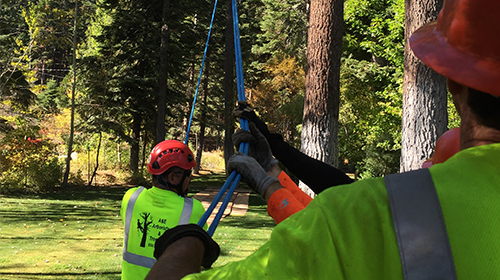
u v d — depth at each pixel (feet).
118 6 91.61
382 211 1.97
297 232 2.04
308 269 1.99
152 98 91.71
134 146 94.07
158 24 85.81
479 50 2.10
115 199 61.98
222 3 116.06
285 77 104.01
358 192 2.06
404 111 19.48
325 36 23.94
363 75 68.13
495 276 1.77
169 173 9.43
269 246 2.16
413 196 1.95
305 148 24.30
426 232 1.86
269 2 120.37
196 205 9.32
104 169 101.65
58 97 122.83
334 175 4.61
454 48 2.18
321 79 24.07
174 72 94.89
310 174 4.60
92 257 27.14
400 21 56.59
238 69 5.76
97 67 86.94
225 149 78.33
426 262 1.83
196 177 110.11
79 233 34.94
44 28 77.36
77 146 103.91
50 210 47.39
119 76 90.22
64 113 105.29
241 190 73.41
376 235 1.95
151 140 116.16
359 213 2.00
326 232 2.00
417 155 18.99
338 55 24.13
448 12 2.29
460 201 1.90
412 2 18.78
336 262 1.95
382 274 1.91
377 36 64.90
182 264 2.60
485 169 1.96
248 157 3.80
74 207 50.49
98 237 33.63
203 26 115.75
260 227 40.47
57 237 32.96
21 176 66.49
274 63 106.52
